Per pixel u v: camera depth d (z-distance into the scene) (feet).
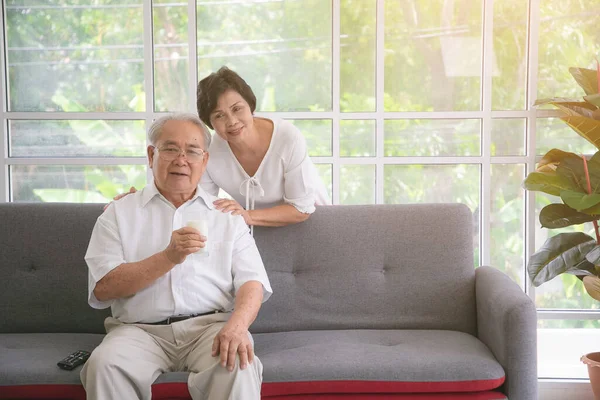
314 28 10.49
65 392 6.82
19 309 8.45
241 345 6.56
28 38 10.59
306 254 8.61
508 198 10.62
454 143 10.56
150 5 10.47
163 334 7.22
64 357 7.27
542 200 10.59
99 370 6.45
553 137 10.50
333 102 10.50
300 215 8.54
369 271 8.60
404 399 6.98
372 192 10.68
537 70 10.38
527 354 7.06
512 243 10.69
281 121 8.57
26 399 6.86
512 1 10.36
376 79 10.48
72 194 10.78
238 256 7.59
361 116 10.52
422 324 8.52
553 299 10.73
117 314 7.45
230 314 7.47
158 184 7.64
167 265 6.91
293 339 8.00
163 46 10.55
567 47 10.39
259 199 8.70
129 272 7.01
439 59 10.47
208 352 6.88
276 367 6.95
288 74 10.55
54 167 10.75
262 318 8.50
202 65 10.57
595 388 8.56
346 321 8.51
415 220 8.71
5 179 10.68
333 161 10.57
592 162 8.42
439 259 8.62
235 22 10.51
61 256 8.51
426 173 10.63
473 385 6.95
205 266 7.47
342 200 10.68
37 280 8.48
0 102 10.57
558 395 9.62
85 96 10.66
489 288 7.94
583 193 8.10
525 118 10.48
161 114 10.61
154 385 6.77
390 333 8.19
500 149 10.57
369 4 10.41
